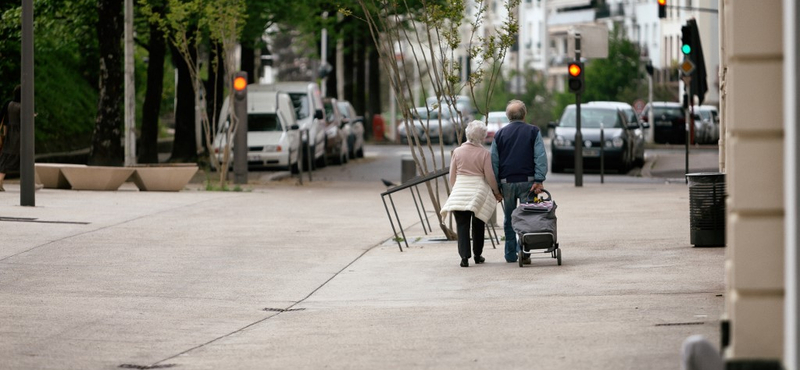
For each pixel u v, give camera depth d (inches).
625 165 2370.8
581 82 1919.3
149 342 634.8
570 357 543.5
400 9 2591.0
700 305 694.5
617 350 555.8
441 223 1147.3
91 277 885.2
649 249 996.6
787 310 359.9
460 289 823.1
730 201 388.2
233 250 1058.7
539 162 931.3
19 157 1589.6
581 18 6505.9
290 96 2493.8
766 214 379.6
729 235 390.0
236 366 557.3
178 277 898.1
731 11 380.8
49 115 2618.1
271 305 779.4
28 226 1179.9
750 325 378.6
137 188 1829.5
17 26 2240.4
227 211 1418.6
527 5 6929.1
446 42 1178.0
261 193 1765.5
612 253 979.3
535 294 778.2
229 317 728.3
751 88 378.9
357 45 3917.3
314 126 2476.6
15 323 683.4
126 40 2074.3
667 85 5487.2
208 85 2647.6
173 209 1419.8
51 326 676.7
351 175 2359.7
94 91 2942.9
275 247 1083.9
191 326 692.1
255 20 2391.7
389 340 619.5
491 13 6284.5
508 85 5152.6
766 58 378.9
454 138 3715.6
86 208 1386.6
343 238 1159.0
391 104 4904.0
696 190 995.3
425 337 623.8
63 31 2285.9
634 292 762.8
